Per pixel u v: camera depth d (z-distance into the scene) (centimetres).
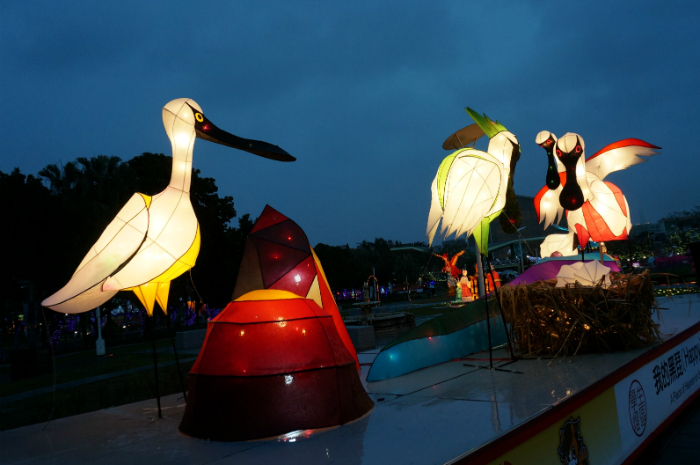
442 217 398
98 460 221
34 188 2425
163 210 338
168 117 359
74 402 618
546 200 777
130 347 2367
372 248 7719
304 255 335
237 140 372
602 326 422
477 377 359
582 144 604
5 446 260
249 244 329
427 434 218
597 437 304
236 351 250
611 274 522
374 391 337
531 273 590
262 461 200
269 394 238
